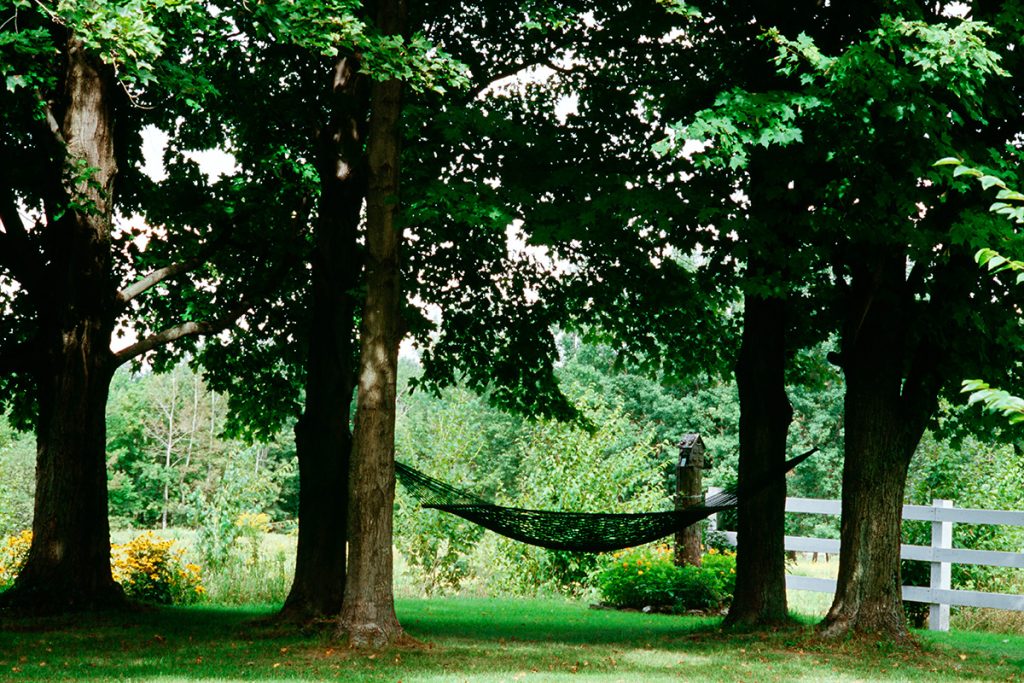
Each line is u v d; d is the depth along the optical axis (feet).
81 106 38.83
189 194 47.06
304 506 37.58
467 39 42.83
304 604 36.60
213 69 42.75
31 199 46.98
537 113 46.21
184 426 155.12
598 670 27.99
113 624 36.27
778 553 37.32
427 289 45.98
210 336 51.49
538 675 26.71
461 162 38.14
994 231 28.02
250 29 37.24
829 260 35.19
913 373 34.47
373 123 32.60
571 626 40.22
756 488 35.06
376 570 31.50
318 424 37.86
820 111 29.09
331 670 26.84
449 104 35.32
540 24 35.63
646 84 40.29
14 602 37.45
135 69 29.99
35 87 33.50
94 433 39.83
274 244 45.52
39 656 28.55
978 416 37.70
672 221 33.63
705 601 47.70
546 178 34.68
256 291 44.98
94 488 39.75
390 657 29.17
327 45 30.04
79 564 38.88
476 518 35.68
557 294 46.26
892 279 33.83
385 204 32.27
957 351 34.37
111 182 39.65
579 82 43.47
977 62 26.61
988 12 30.78
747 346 38.34
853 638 32.94
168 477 144.66
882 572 33.58
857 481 33.94
